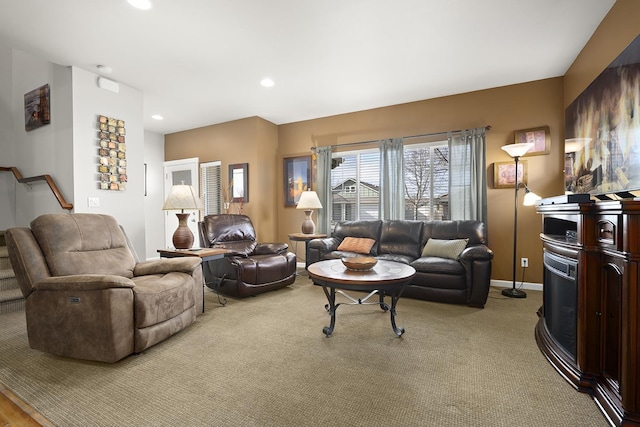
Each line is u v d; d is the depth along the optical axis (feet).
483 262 10.04
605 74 7.78
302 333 8.05
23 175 13.03
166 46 9.64
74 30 8.73
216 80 12.18
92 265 7.84
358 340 7.61
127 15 8.05
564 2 7.63
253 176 16.81
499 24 8.54
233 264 10.99
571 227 7.97
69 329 6.51
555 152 12.00
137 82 12.32
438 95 13.89
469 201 13.20
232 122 17.48
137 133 12.95
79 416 4.78
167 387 5.57
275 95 13.82
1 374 6.06
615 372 4.98
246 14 8.02
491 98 13.07
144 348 6.84
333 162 16.92
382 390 5.46
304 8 7.78
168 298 7.46
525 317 9.27
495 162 12.98
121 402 5.13
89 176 11.36
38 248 7.25
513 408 4.94
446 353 6.91
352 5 7.67
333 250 13.82
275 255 12.62
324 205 16.60
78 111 11.06
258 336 7.87
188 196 10.46
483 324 8.68
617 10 7.57
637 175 6.38
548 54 10.24
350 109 15.78
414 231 13.30
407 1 7.53
